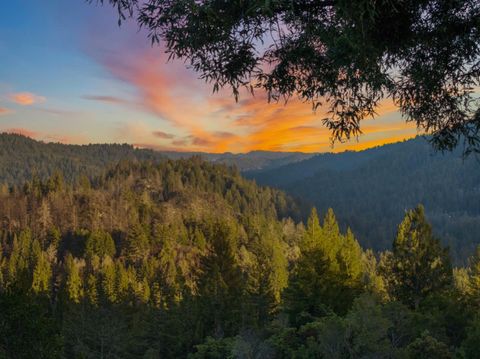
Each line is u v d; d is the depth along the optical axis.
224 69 4.71
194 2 3.91
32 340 14.88
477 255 47.47
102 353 38.09
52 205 151.12
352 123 5.04
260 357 23.94
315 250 34.88
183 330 43.31
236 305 43.22
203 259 48.56
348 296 34.09
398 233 31.27
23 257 106.38
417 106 4.90
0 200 154.00
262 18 4.24
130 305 61.38
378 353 17.66
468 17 4.05
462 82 4.57
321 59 4.59
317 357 20.56
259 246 102.81
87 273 94.25
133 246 115.94
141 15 4.30
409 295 30.47
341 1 3.66
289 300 34.06
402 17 4.09
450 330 25.16
